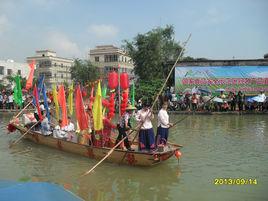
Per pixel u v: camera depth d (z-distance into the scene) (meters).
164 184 9.52
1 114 29.66
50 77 76.31
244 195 8.52
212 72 30.22
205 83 30.33
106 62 73.31
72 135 14.43
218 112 27.23
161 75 37.88
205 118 24.80
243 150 13.48
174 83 30.91
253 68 29.67
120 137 12.05
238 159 12.09
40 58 77.12
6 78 57.53
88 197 8.59
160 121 11.50
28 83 17.84
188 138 16.28
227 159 12.11
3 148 14.83
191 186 9.30
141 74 38.88
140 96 31.70
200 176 10.20
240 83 29.86
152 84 32.94
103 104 12.89
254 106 27.41
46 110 15.66
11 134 18.58
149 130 11.45
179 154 11.09
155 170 10.91
